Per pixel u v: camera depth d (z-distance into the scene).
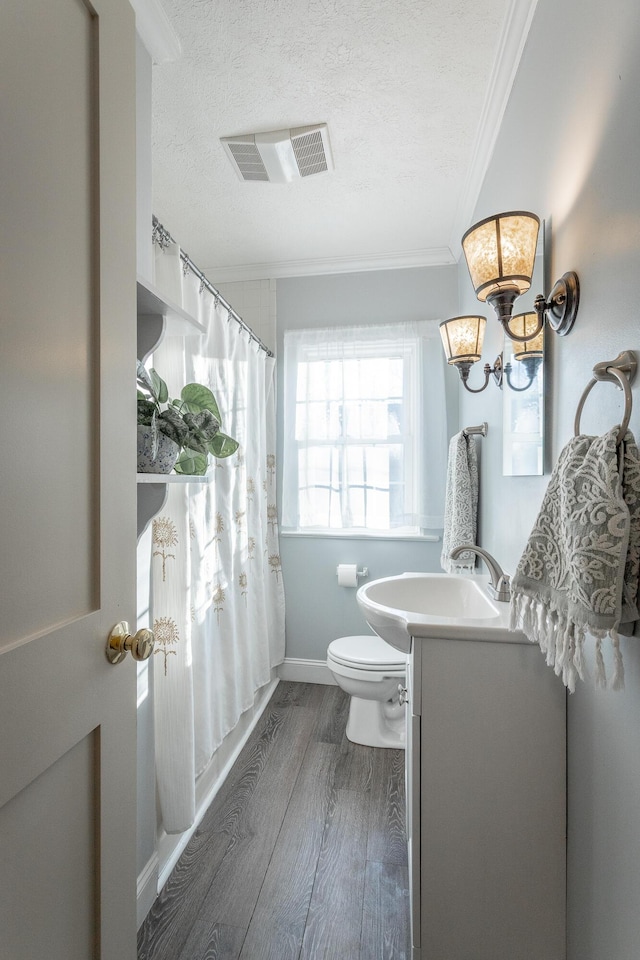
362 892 1.41
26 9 0.58
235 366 2.22
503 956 1.08
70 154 0.67
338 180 2.07
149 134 1.39
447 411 2.75
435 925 1.10
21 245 0.57
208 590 1.85
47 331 0.62
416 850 1.11
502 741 1.08
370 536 2.80
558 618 0.82
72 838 0.67
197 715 1.74
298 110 1.67
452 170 2.01
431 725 1.10
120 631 0.77
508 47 1.38
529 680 1.08
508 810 1.08
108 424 0.75
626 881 0.79
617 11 0.79
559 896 1.07
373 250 2.70
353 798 1.82
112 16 0.76
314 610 2.88
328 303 2.86
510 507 1.54
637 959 0.75
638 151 0.73
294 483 2.84
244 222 2.40
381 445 2.76
